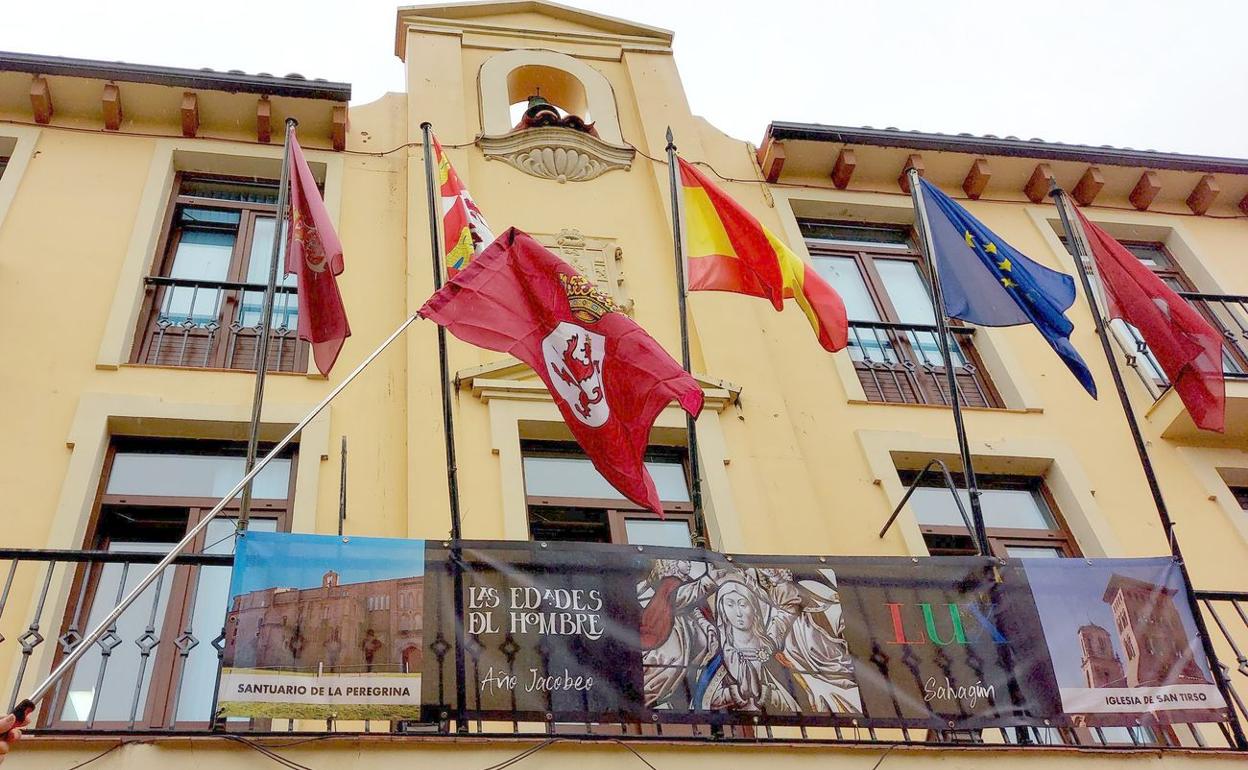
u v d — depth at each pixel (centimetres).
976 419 870
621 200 977
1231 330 1026
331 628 522
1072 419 888
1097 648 603
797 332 906
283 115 966
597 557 571
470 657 529
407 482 709
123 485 703
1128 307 789
